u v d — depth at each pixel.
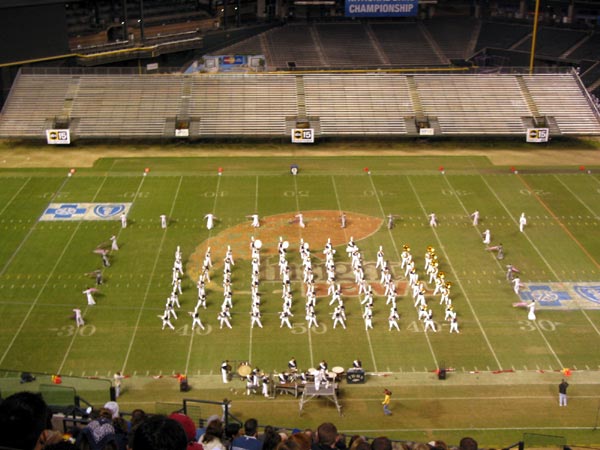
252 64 83.31
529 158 63.59
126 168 59.81
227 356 35.16
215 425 15.97
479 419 30.98
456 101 70.81
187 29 84.81
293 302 39.84
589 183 57.41
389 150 65.50
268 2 92.81
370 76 72.75
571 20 92.06
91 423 12.88
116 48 77.12
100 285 41.19
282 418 30.92
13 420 8.32
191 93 70.19
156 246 46.03
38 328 37.06
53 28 72.25
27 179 56.88
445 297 39.41
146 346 35.81
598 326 37.97
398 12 87.44
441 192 55.31
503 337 36.94
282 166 60.88
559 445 27.28
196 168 60.03
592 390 32.97
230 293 40.41
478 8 97.50
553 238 47.81
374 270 43.28
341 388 33.03
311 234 47.97
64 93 69.56
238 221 49.88
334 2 91.12
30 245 45.84
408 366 34.62
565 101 71.12
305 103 69.94
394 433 30.03
